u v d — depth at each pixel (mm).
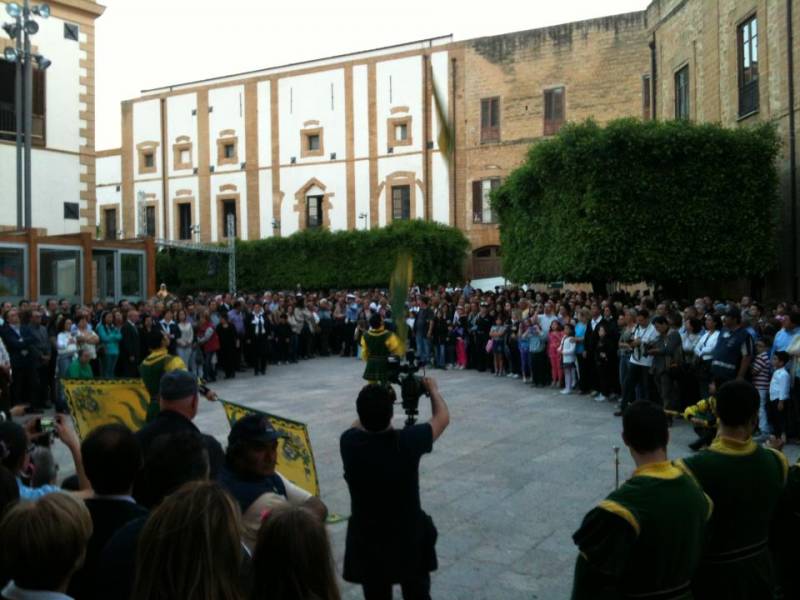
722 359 10656
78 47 25516
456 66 36344
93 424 8062
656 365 11938
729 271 17797
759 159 17672
